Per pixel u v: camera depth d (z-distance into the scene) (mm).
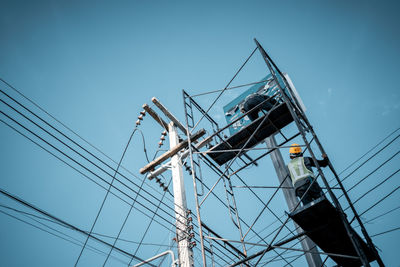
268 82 10922
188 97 10023
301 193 7043
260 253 6652
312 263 7789
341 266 7406
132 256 9641
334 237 6387
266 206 8094
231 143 9227
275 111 8461
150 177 11812
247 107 8867
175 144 12180
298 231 8430
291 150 8531
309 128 8383
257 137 9234
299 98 9734
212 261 9141
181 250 8930
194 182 8109
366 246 6859
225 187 9664
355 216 6891
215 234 9500
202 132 11289
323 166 7598
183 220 9469
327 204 5754
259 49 8445
